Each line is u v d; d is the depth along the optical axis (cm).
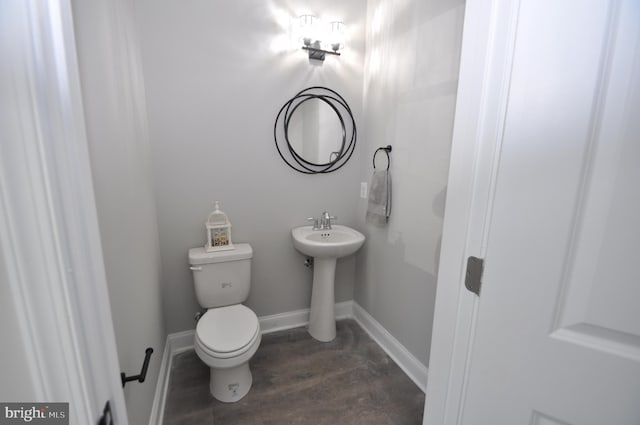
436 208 163
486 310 73
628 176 55
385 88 199
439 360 88
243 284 196
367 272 233
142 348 125
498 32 65
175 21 174
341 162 230
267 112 203
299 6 197
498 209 68
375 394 172
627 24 52
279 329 235
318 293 220
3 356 36
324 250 194
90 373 42
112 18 110
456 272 80
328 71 213
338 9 206
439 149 158
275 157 211
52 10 35
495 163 68
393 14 186
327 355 205
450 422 86
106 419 46
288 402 166
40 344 37
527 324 67
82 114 42
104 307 46
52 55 35
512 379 71
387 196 199
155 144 182
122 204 106
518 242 66
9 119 32
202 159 193
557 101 59
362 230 237
